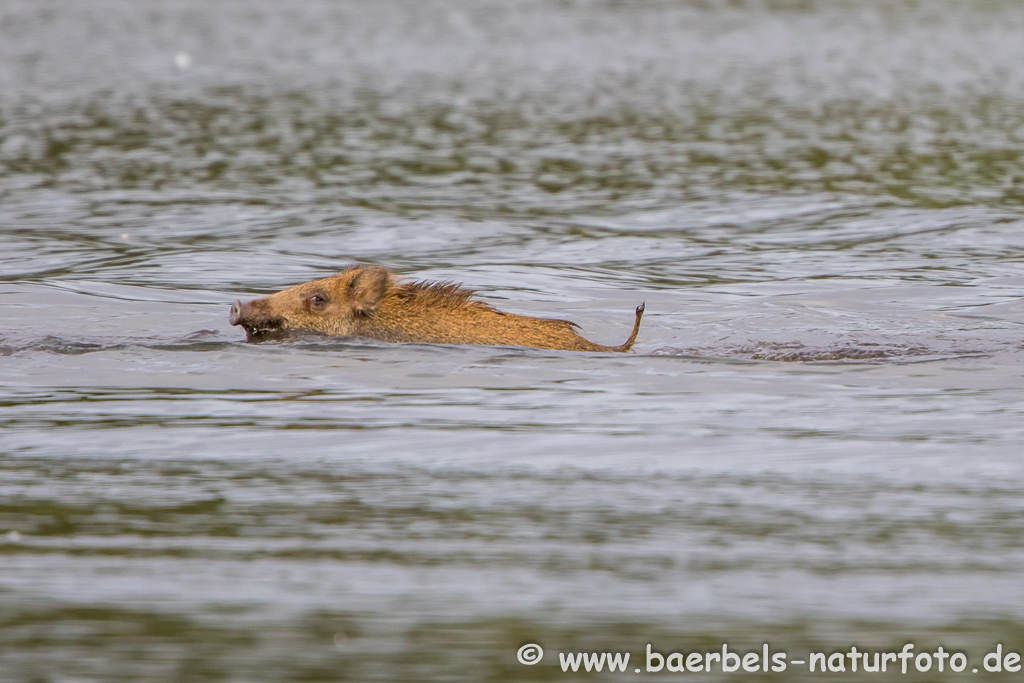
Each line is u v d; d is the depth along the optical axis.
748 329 50.53
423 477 32.53
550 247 75.12
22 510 29.62
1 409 39.44
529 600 24.45
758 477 32.50
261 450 34.94
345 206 88.75
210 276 64.50
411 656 22.02
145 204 88.69
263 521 28.95
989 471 32.78
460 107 149.75
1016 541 27.59
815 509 29.86
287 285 62.81
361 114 142.75
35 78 174.12
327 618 23.56
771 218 85.50
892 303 56.81
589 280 64.25
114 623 23.30
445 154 115.19
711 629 23.20
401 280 51.78
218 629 23.06
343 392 41.75
